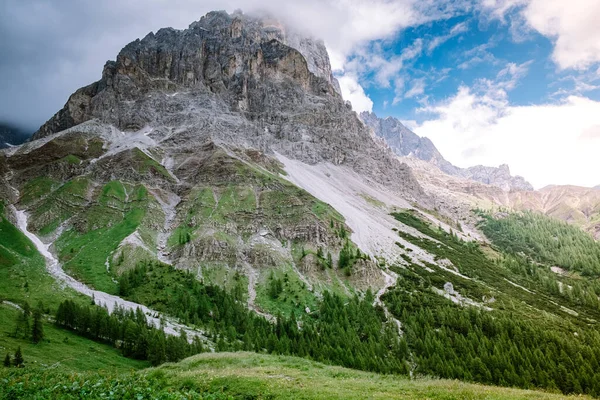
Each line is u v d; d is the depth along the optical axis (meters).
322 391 35.56
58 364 81.88
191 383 39.56
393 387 39.62
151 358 97.44
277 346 116.62
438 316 151.00
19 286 148.00
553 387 98.88
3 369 45.84
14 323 102.12
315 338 128.88
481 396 35.66
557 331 144.75
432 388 39.16
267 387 36.97
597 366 109.44
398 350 119.75
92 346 102.88
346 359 110.00
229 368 49.97
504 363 106.75
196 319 140.75
